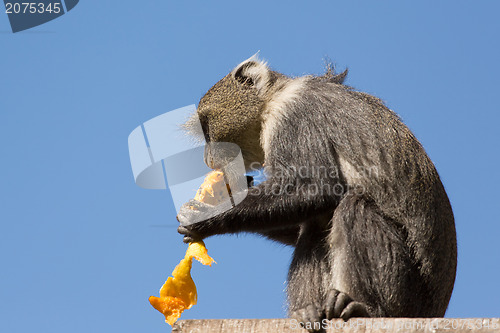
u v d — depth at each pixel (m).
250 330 13.52
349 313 15.56
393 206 18.08
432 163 19.09
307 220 18.66
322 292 17.95
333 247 17.61
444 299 18.34
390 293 17.31
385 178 18.27
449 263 18.45
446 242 18.41
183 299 16.97
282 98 20.39
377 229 17.62
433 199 18.39
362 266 17.30
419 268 17.78
